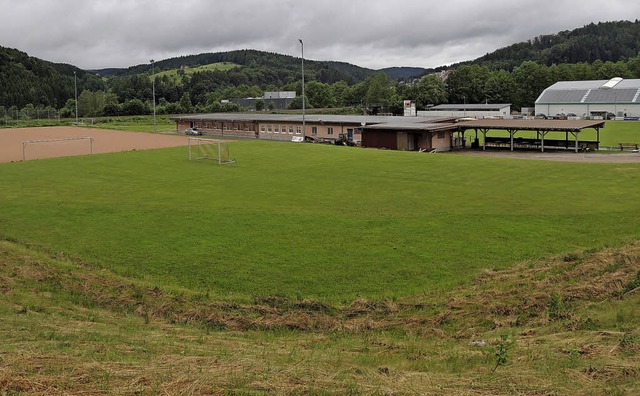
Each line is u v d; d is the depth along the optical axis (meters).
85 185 38.69
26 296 18.02
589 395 10.65
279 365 12.49
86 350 12.95
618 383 11.23
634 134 80.94
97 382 10.78
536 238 25.47
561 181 38.50
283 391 10.80
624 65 159.38
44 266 21.33
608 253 22.20
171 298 18.86
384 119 75.62
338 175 42.03
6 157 57.44
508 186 36.97
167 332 15.76
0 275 19.77
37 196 34.88
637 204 31.25
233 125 88.19
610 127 93.00
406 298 19.19
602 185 36.91
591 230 26.47
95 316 16.78
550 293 18.41
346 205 31.84
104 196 34.84
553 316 16.62
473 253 23.61
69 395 10.07
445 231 26.59
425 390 11.09
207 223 28.34
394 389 11.14
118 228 27.64
